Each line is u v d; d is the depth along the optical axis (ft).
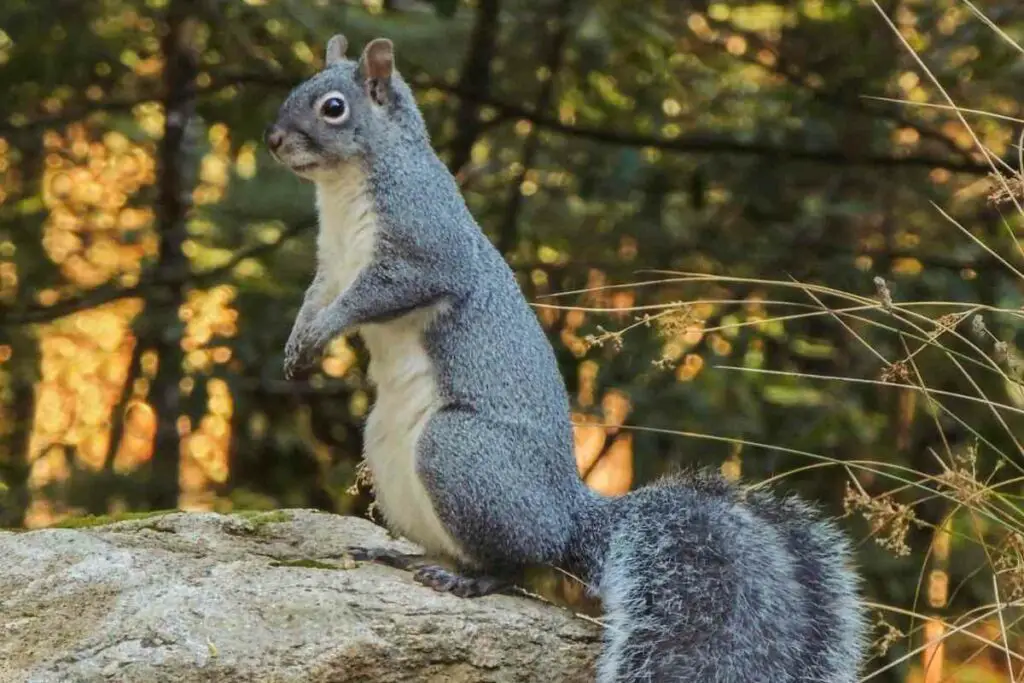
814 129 47.06
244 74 46.78
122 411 51.55
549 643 21.58
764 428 41.45
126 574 21.63
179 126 48.75
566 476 23.75
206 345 45.62
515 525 22.81
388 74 25.59
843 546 23.31
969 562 36.32
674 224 47.32
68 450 47.80
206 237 49.26
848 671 22.29
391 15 45.60
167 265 48.47
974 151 47.83
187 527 24.39
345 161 25.02
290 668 20.04
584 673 21.62
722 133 48.34
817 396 42.01
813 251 45.32
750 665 21.71
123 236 52.85
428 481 23.02
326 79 25.44
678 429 40.63
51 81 43.83
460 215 25.38
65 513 44.37
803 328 44.06
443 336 24.35
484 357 24.02
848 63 46.39
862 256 45.32
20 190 53.31
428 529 23.68
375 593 21.48
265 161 48.55
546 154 49.70
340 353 49.70
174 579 21.59
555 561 23.17
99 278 52.06
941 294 42.75
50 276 48.83
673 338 33.53
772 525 23.31
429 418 23.86
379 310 24.38
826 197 47.75
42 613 21.03
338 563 23.21
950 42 45.68
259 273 48.75
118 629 20.39
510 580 23.03
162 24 47.73
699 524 22.80
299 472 49.65
